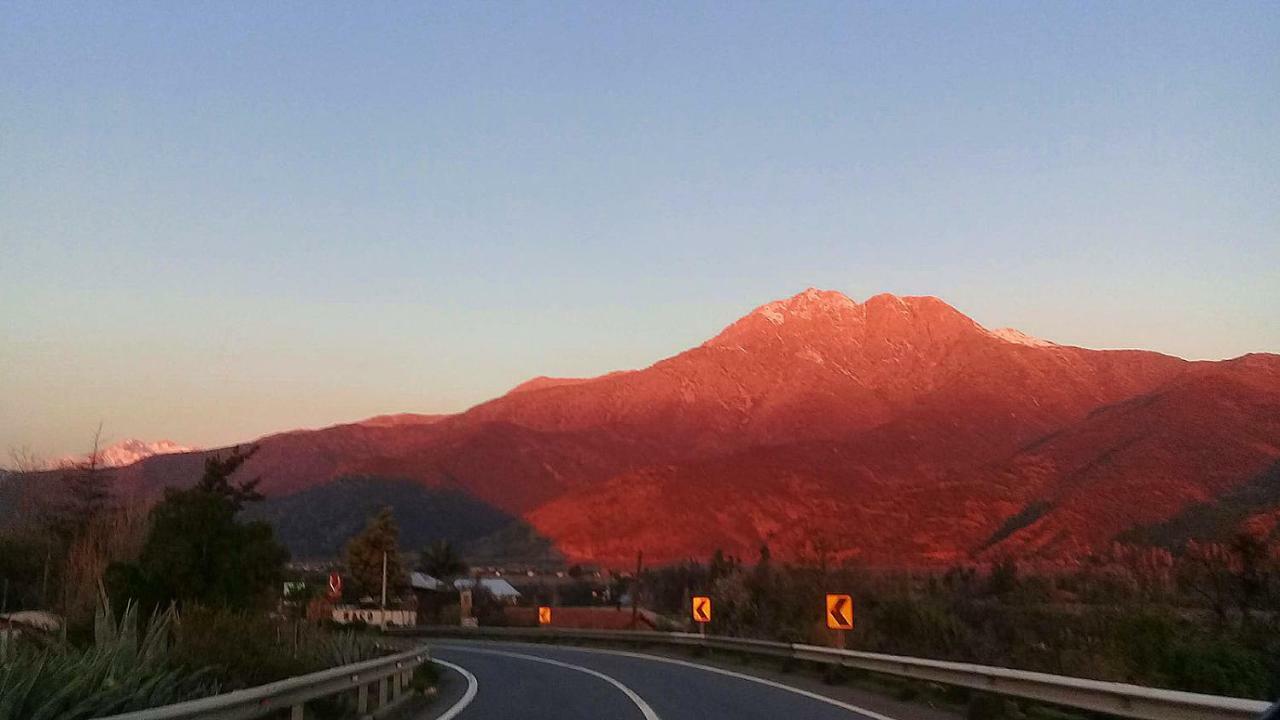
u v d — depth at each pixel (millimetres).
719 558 73250
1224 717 10492
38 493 40250
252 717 10930
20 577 32688
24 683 9312
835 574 47844
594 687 24234
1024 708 15922
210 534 22875
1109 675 16969
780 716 16984
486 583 105062
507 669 31641
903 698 19734
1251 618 19188
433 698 21859
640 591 90500
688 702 20000
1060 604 33594
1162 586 25812
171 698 11633
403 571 90688
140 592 21406
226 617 16203
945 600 34500
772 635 38094
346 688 15008
